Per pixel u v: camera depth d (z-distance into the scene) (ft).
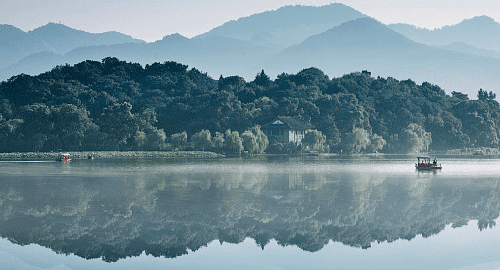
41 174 344.08
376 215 195.21
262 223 181.88
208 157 595.47
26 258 143.02
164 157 591.37
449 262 141.08
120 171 371.15
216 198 231.91
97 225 177.27
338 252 149.69
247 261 141.49
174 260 142.61
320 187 272.72
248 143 636.07
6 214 193.47
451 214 197.88
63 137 617.21
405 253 148.97
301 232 170.81
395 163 492.95
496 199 233.14
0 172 359.46
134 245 155.22
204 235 166.30
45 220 183.52
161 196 237.25
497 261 141.69
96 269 135.44
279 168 408.26
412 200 228.84
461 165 476.13
